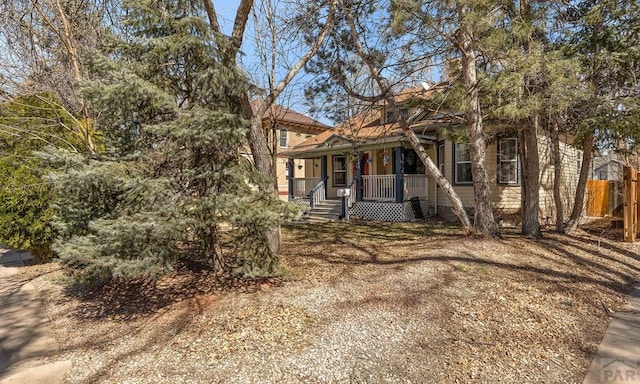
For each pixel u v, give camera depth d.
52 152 3.88
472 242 7.04
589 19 7.09
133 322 4.01
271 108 8.37
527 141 8.26
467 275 5.15
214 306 4.23
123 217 3.86
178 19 4.71
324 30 7.21
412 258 6.15
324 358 3.05
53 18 6.86
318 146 15.40
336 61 9.08
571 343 3.36
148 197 3.94
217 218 4.21
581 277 5.40
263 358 3.06
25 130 6.28
